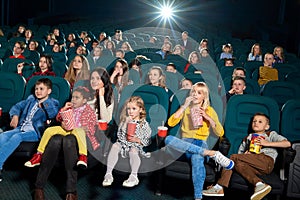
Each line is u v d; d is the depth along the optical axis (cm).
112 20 921
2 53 312
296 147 133
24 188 147
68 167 136
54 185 151
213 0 910
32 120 155
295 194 132
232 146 156
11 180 152
